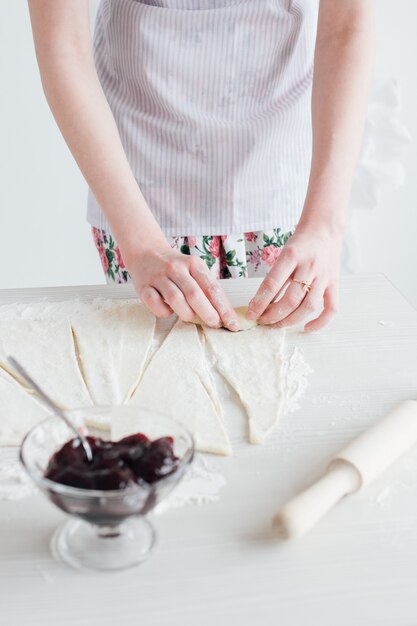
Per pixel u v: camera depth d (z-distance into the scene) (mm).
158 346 1063
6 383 946
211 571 683
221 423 882
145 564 688
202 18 1298
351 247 2189
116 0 1307
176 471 658
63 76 1172
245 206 1418
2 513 746
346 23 1229
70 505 633
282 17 1315
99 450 688
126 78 1361
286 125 1398
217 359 1023
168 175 1398
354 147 1194
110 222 1139
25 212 2129
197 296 1061
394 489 793
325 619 638
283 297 1088
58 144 2045
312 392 958
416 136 2117
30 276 2221
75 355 1022
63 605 645
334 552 708
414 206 2189
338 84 1209
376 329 1118
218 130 1360
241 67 1341
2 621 629
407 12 1987
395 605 653
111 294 1206
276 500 772
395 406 933
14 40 1919
